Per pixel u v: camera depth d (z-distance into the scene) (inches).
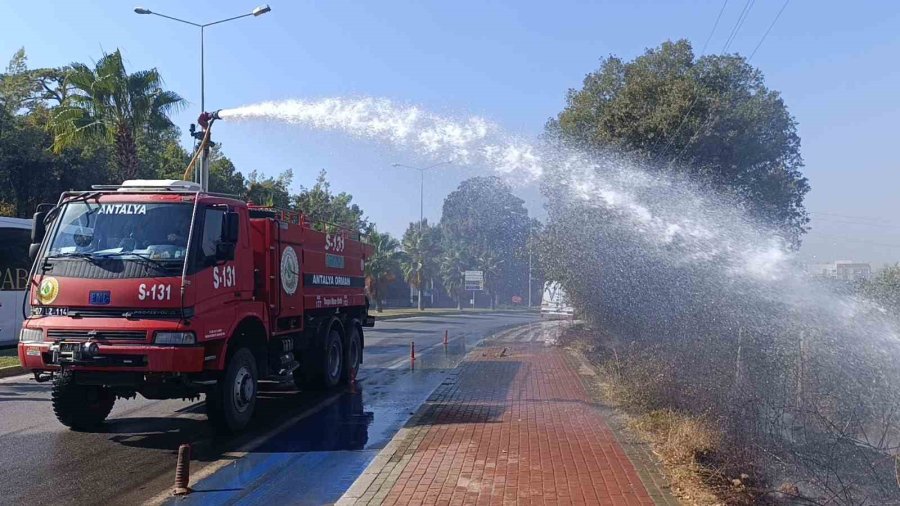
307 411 463.8
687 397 367.9
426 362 765.3
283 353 467.2
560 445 339.3
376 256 2204.7
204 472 312.5
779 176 597.3
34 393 523.8
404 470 295.9
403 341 1074.1
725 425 308.7
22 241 832.3
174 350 336.2
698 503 253.1
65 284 345.7
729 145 573.6
